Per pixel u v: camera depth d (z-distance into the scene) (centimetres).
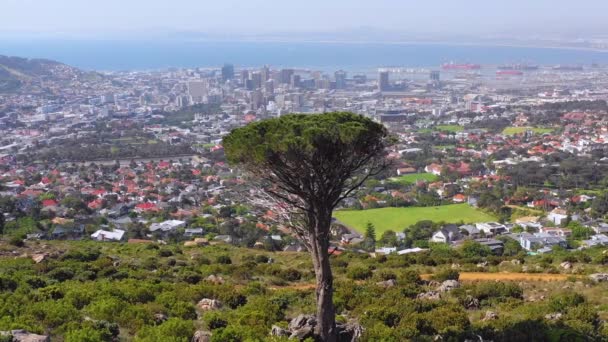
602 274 2841
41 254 3791
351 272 3156
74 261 3428
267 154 1466
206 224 7775
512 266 3472
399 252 5266
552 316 1988
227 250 4853
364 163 1562
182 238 6981
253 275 3284
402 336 1753
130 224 7669
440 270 3388
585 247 5966
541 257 3953
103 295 2180
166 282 2777
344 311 2209
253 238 6719
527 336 1764
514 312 2144
